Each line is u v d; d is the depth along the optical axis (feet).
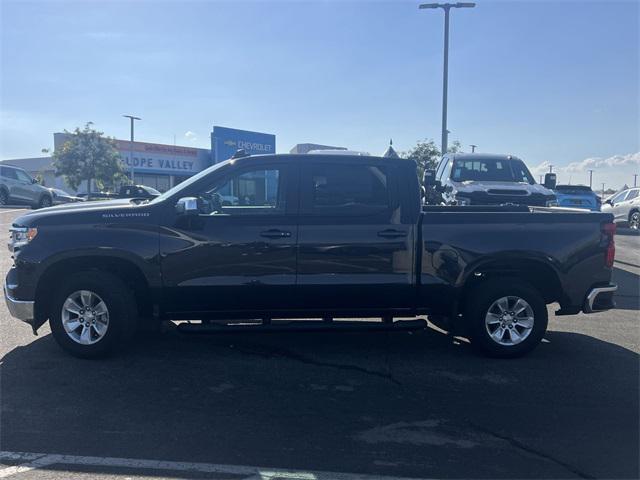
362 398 15.99
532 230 19.35
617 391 16.72
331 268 18.72
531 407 15.52
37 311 18.66
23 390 16.14
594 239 19.58
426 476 11.80
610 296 19.97
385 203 19.03
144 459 12.28
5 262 35.99
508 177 42.06
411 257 18.98
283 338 21.93
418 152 95.09
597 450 13.09
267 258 18.53
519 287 19.36
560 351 20.70
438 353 20.31
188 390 16.34
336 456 12.59
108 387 16.44
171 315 18.93
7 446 12.80
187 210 17.15
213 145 130.52
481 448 13.10
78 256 18.31
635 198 71.10
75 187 124.98
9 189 77.41
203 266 18.44
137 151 141.59
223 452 12.67
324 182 18.99
